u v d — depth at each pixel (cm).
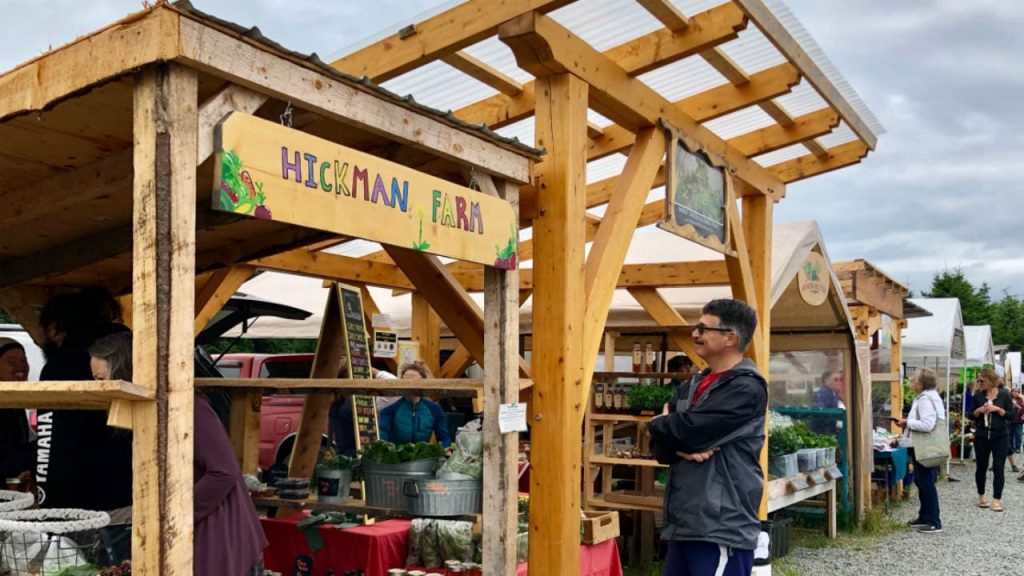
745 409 355
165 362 214
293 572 447
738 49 499
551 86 423
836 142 675
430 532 421
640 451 705
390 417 701
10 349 504
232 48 233
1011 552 841
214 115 233
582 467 720
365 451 422
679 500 360
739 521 353
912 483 1406
